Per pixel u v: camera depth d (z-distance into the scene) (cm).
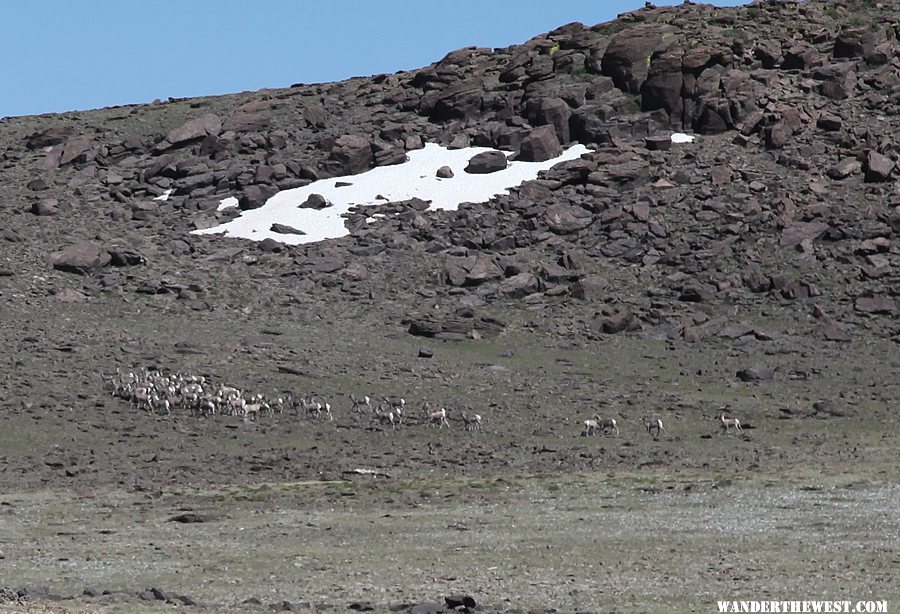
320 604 11919
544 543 15800
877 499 18450
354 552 15350
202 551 15500
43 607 11294
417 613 11275
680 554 14862
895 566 13788
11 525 17512
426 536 16462
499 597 12406
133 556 15188
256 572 14088
